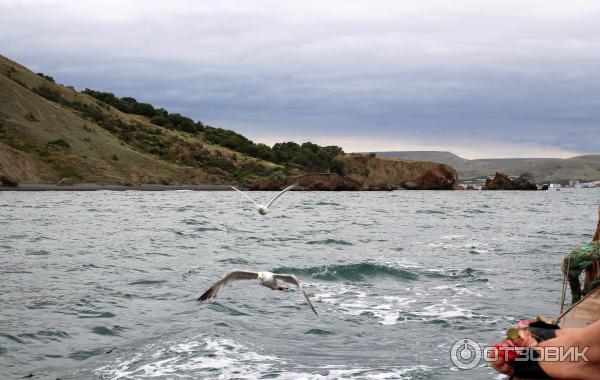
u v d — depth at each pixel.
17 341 12.40
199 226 43.47
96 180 162.75
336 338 12.86
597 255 8.44
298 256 26.58
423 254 27.14
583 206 86.44
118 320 14.28
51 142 174.38
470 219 54.00
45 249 27.98
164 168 184.25
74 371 10.76
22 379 10.35
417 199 114.38
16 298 16.47
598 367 3.52
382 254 27.22
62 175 160.38
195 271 21.80
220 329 13.43
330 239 34.19
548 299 16.69
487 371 10.45
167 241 32.72
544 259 25.03
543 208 78.81
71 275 20.58
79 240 32.47
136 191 153.50
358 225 46.31
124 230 39.22
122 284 18.94
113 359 11.41
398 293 17.72
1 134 170.50
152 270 21.98
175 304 16.09
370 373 10.55
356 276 20.48
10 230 37.91
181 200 96.81
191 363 11.12
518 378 3.75
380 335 13.08
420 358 11.38
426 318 14.53
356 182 175.88
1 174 147.50
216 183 186.75
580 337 3.54
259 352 11.83
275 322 14.21
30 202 81.62
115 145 189.88
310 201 97.81
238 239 34.38
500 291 17.91
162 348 12.02
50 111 193.00
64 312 14.95
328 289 18.42
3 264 22.97
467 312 15.10
